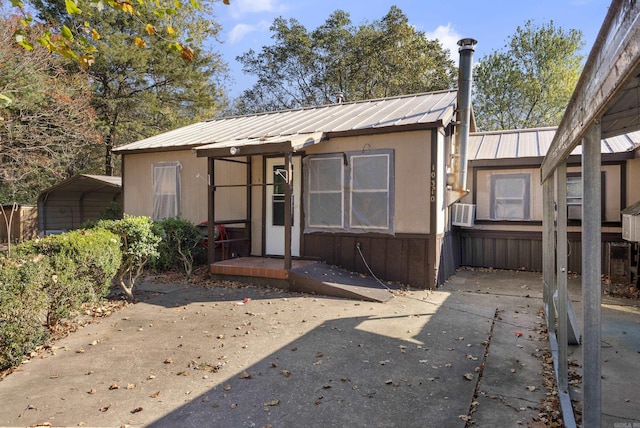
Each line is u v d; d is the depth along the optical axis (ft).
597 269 6.93
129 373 12.72
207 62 70.13
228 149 25.12
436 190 24.29
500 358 13.76
